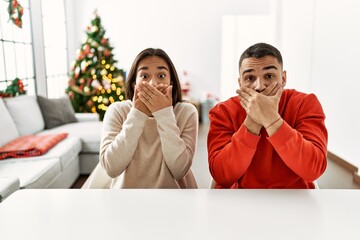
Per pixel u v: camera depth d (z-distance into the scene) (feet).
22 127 11.07
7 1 12.19
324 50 14.46
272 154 3.92
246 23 20.58
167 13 21.47
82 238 2.53
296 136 3.45
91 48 17.26
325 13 14.30
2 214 2.93
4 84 12.03
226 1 21.40
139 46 21.63
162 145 4.14
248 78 3.80
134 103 4.13
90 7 21.17
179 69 22.02
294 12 17.71
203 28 21.62
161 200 3.21
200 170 11.76
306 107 4.03
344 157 12.99
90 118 14.49
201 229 2.66
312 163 3.53
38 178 7.33
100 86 17.08
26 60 13.99
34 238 2.54
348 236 2.57
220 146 3.98
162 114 4.07
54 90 17.94
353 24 12.19
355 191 3.44
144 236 2.56
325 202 3.17
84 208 3.04
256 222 2.77
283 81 4.03
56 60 18.33
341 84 13.12
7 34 12.32
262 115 3.42
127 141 4.05
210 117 4.27
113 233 2.60
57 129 12.57
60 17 19.03
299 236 2.56
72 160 10.27
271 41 20.21
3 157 8.52
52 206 3.08
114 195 3.33
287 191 3.44
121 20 21.43
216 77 22.08
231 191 3.43
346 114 12.80
